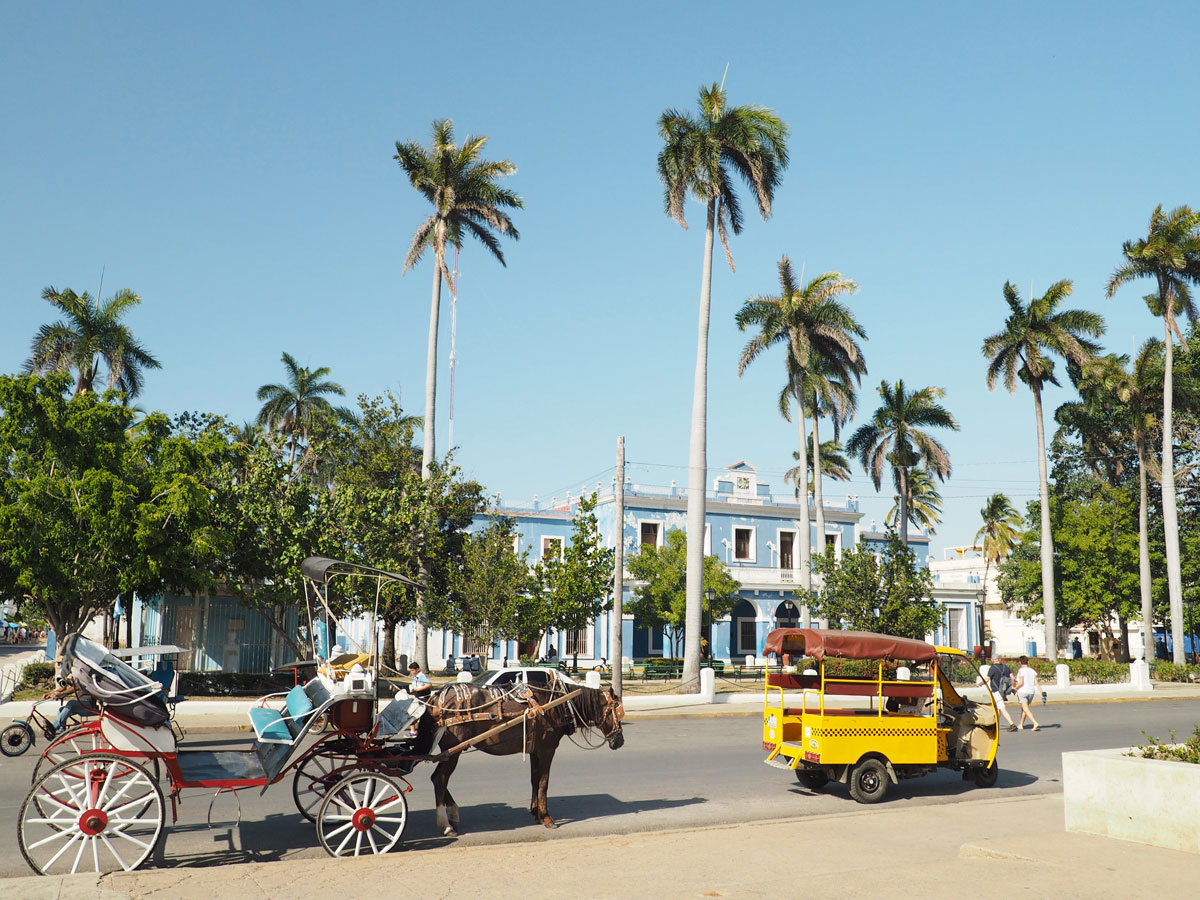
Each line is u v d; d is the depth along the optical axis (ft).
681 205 121.90
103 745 31.14
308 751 32.27
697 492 113.50
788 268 150.71
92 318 137.18
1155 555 167.43
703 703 100.27
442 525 122.93
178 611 94.17
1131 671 128.36
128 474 77.61
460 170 132.46
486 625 103.65
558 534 176.35
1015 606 240.73
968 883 26.09
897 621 118.11
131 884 25.41
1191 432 172.76
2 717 70.85
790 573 185.16
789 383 153.79
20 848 29.30
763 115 123.75
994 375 156.15
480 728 35.73
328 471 126.72
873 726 44.75
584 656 168.25
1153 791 30.73
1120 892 24.98
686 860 29.32
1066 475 188.24
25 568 70.49
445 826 35.06
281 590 88.38
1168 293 151.43
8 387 73.77
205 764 32.12
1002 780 51.08
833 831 34.42
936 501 225.76
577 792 45.11
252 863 29.27
